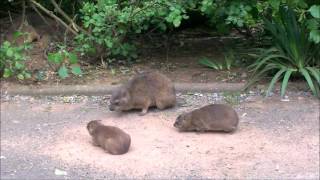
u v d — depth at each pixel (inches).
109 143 212.5
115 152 212.4
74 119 237.1
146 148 215.8
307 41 261.6
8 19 321.4
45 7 306.2
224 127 223.6
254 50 284.4
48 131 228.5
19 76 257.8
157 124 232.2
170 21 252.7
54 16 279.9
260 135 223.1
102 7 263.9
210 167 205.3
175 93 248.8
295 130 226.4
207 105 229.1
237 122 225.0
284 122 231.9
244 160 208.8
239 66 278.5
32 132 227.9
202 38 319.9
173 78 267.1
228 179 199.5
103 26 266.1
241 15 258.2
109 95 256.1
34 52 291.1
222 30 293.6
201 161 208.4
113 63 284.0
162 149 215.2
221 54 293.3
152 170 204.1
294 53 261.9
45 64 279.7
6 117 239.3
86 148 217.0
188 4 260.5
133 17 262.1
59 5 293.3
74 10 298.2
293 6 260.4
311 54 265.0
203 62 279.7
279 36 265.6
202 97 253.3
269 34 293.7
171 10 252.2
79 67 269.0
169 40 315.3
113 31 271.3
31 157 212.1
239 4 258.4
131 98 237.9
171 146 216.8
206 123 223.6
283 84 250.4
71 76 269.7
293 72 260.7
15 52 258.7
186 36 323.0
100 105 248.2
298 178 199.6
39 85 261.3
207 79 265.9
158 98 240.4
